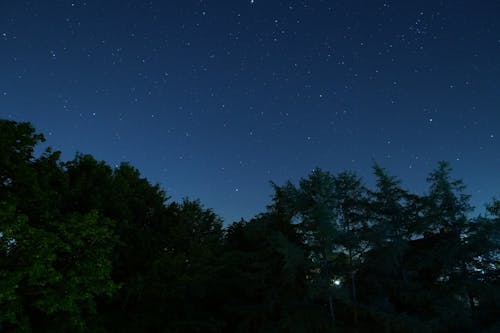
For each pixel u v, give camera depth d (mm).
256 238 23281
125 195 21312
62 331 13664
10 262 10898
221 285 23719
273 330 20266
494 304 22016
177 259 19172
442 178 24156
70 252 12898
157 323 20156
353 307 21062
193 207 23062
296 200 22391
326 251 21500
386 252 21703
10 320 11000
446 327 20891
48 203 14930
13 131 14859
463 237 23391
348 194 24125
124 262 19297
